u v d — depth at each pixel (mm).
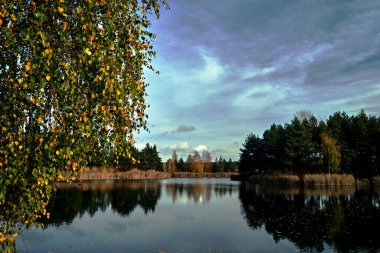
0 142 4941
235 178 94688
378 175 53812
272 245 15727
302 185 53188
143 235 17750
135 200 33469
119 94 5422
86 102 5488
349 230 18594
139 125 6285
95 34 5285
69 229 19047
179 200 33938
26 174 5586
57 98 5285
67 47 5395
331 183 51250
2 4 4738
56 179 5840
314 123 69312
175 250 14945
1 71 5039
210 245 15828
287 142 60250
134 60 5996
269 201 32438
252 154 82938
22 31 4910
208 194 40781
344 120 62969
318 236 17375
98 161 6559
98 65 5227
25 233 17938
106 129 5664
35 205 5797
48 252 14625
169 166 130250
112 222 21250
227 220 22172
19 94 4840
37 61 4703
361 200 31453
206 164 137375
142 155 104312
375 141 56125
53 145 5215
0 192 5078
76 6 5469
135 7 6270
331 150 52156
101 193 40156
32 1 4938
